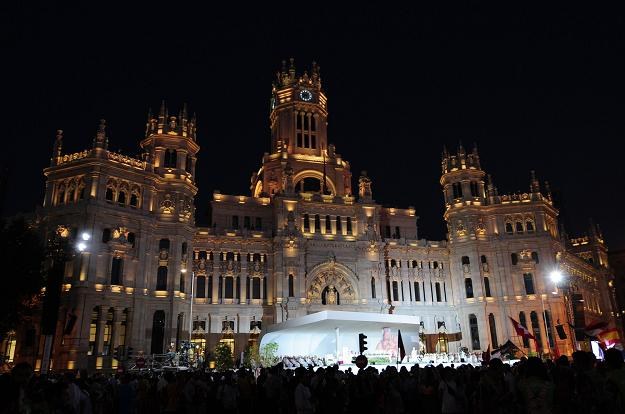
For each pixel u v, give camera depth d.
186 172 94.88
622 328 146.38
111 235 82.75
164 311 86.00
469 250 106.44
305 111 124.75
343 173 120.62
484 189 114.62
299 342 72.31
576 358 18.33
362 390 23.41
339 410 23.88
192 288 92.12
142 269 84.50
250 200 107.25
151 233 87.75
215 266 97.88
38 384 18.00
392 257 109.12
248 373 33.19
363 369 25.44
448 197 112.81
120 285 81.50
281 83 130.12
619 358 15.49
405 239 110.50
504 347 57.09
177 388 28.14
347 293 102.88
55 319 44.03
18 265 59.62
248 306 97.38
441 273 110.62
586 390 17.59
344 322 61.00
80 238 79.38
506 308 102.69
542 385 15.38
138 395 31.84
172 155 95.69
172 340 84.38
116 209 83.62
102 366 76.62
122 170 86.06
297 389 24.73
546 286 102.50
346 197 107.56
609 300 143.25
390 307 103.88
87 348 75.44
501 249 106.00
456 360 79.44
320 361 64.25
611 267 159.62
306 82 126.56
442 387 21.92
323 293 102.62
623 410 14.78
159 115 96.31
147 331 83.69
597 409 16.70
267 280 100.12
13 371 14.06
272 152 126.44
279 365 31.83
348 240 104.44
